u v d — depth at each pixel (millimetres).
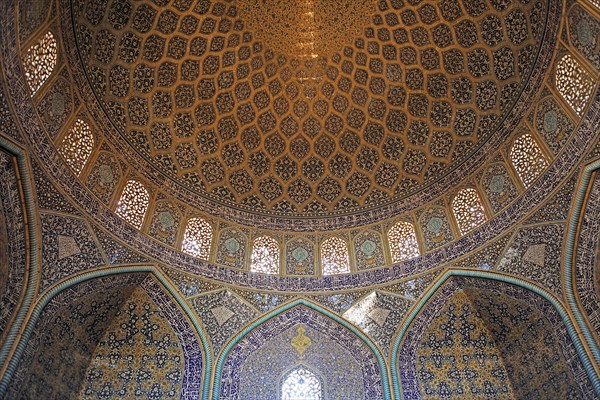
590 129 8609
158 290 9727
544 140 9438
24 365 7938
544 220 9258
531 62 9656
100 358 9336
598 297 8500
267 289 10289
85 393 9023
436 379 9445
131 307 9641
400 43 10953
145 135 10469
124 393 9094
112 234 9422
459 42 10500
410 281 10164
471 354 9641
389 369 9430
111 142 9922
